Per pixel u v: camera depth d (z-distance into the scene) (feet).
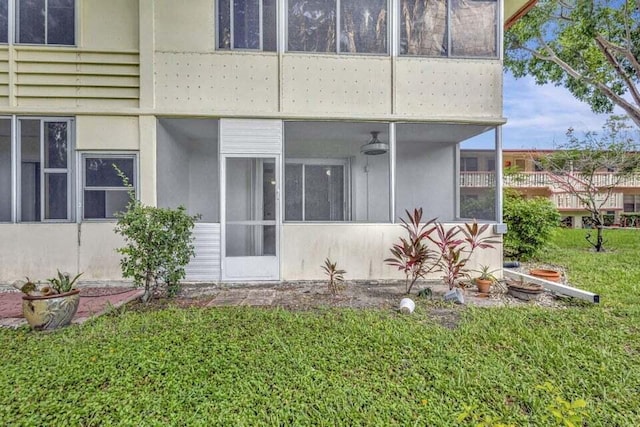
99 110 19.66
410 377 9.37
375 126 21.93
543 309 15.39
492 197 22.03
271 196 20.75
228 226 20.54
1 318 14.37
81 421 7.50
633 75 35.04
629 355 10.79
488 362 10.21
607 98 36.73
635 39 32.24
